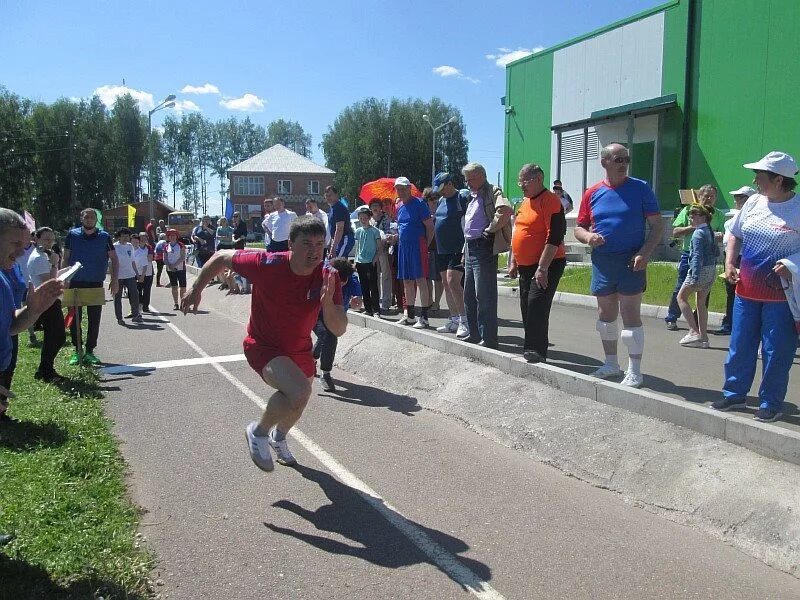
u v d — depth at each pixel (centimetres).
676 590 345
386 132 7431
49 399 688
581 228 619
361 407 688
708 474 436
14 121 7131
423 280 933
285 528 420
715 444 458
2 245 362
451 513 439
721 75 1794
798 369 724
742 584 351
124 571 355
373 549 392
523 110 2564
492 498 462
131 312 1500
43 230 839
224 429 620
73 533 394
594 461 498
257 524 425
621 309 605
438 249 867
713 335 948
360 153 7412
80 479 478
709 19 1816
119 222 7006
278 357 464
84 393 737
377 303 1070
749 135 1733
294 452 556
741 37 1738
